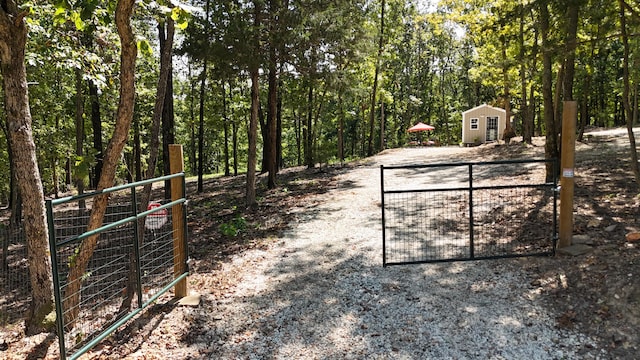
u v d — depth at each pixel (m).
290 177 17.41
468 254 5.95
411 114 44.22
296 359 3.89
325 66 11.68
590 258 5.07
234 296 5.27
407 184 12.10
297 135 32.91
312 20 10.58
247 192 11.46
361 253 6.49
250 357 3.94
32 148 4.43
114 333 4.39
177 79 25.05
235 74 11.00
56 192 18.98
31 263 4.51
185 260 5.20
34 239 4.48
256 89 11.23
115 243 8.33
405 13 25.42
